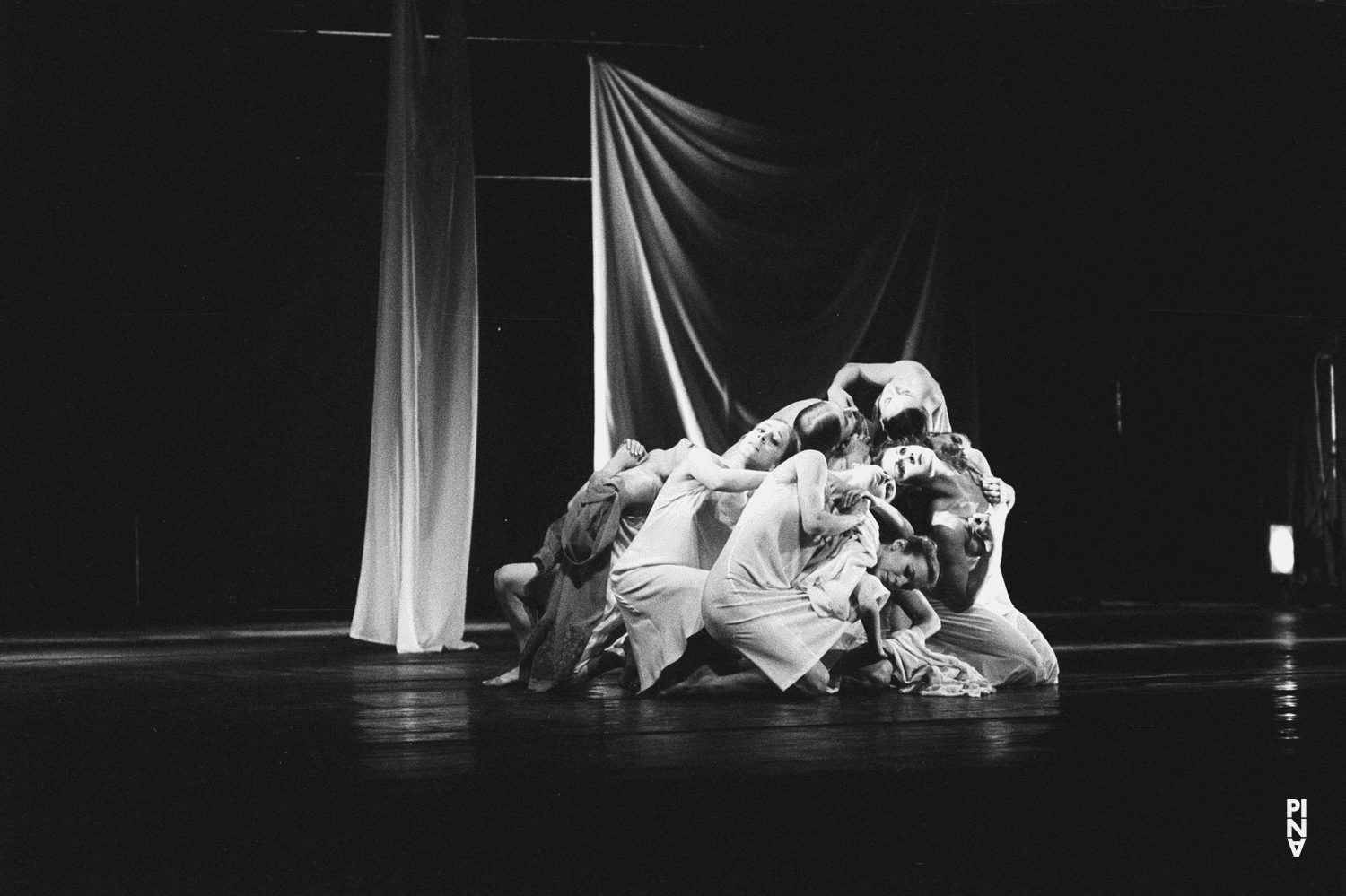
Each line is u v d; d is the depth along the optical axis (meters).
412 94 8.52
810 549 5.45
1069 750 4.02
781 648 5.25
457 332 8.56
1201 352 13.10
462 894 2.70
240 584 11.75
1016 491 12.77
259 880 2.80
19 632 9.90
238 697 5.68
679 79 11.58
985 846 3.05
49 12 11.08
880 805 3.34
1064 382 12.81
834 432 5.69
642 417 11.44
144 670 6.98
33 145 11.28
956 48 11.77
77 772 3.83
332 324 11.82
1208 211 12.66
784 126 11.60
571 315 12.21
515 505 12.17
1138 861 2.96
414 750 4.12
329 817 3.25
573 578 5.77
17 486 11.49
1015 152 12.21
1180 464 13.05
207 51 11.40
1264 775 3.71
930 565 5.53
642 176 11.49
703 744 4.17
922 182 11.70
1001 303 12.59
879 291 11.66
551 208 12.12
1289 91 12.32
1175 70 12.08
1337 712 4.89
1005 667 5.74
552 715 4.93
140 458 11.66
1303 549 13.05
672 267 11.48
